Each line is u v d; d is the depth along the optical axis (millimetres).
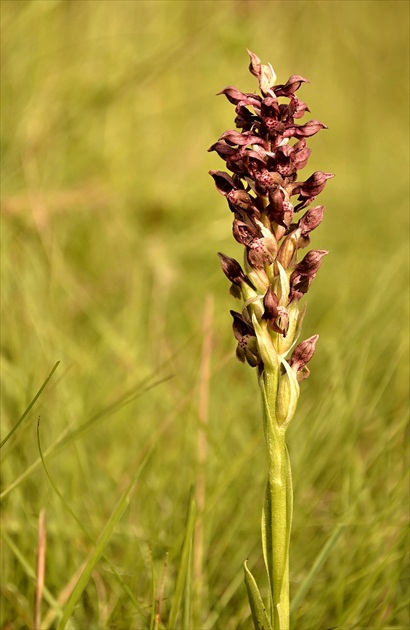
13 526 3209
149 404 4215
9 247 4828
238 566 3266
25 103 5586
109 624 2865
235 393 4457
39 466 3525
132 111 6324
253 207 2082
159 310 5176
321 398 3832
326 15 8969
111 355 4594
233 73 6914
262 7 7293
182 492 3576
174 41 6234
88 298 4969
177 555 3127
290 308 2098
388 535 3240
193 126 6832
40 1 5809
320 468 3584
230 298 5527
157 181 6301
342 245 6242
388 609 3148
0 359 3895
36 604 2758
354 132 8320
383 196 7105
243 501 3480
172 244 5801
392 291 5266
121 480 3684
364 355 4027
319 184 2070
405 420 3613
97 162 6082
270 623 2104
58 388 3959
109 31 6273
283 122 2066
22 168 5434
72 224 5699
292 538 3369
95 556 2363
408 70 9117
